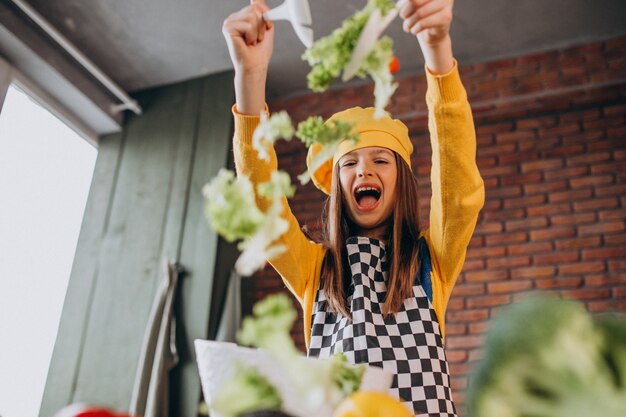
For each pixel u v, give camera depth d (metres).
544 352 0.19
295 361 0.39
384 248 1.16
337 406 0.46
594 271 3.10
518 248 3.23
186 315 3.01
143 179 3.49
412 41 3.55
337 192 1.24
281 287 3.47
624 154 3.27
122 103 3.71
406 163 1.26
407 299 1.08
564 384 0.19
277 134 0.52
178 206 3.34
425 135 3.57
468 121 0.97
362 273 1.11
